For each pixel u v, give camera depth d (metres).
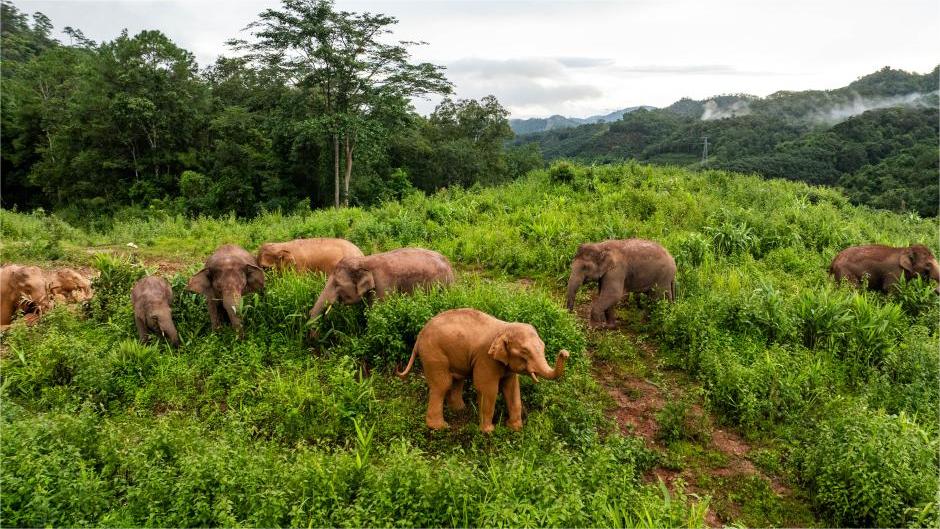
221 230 16.94
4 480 4.29
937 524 4.29
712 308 7.96
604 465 4.77
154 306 7.41
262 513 4.18
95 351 6.80
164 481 4.50
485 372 5.54
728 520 4.91
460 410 6.14
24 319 8.06
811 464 5.19
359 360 6.91
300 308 7.52
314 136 29.72
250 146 34.66
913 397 6.26
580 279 8.28
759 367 6.61
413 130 38.88
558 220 13.27
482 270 11.30
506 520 4.06
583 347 6.91
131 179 37.34
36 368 6.50
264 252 9.21
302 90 31.59
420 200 18.16
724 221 13.15
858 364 6.97
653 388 6.91
